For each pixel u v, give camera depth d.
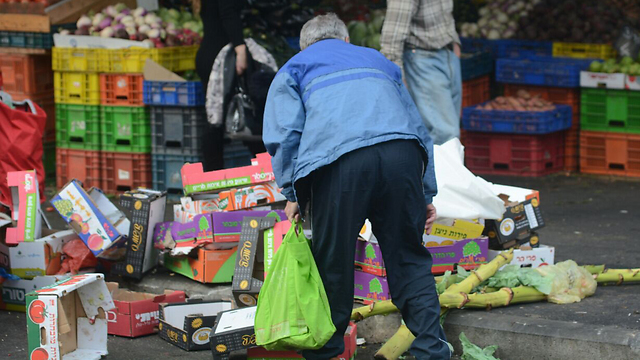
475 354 5.29
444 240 6.04
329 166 4.62
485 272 5.91
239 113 8.73
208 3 8.98
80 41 10.21
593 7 12.41
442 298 5.54
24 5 10.58
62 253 6.70
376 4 14.09
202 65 9.02
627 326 5.47
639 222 8.73
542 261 6.43
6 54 10.77
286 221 5.94
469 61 11.81
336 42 4.98
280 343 4.77
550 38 12.50
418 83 8.36
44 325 5.13
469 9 14.38
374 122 4.62
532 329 5.34
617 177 11.22
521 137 11.29
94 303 5.56
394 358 5.30
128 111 10.13
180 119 9.84
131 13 10.55
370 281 5.87
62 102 10.45
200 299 6.18
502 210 6.14
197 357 5.64
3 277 6.53
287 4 10.66
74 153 10.52
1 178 6.95
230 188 6.68
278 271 4.83
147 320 6.08
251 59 8.79
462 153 6.27
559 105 11.60
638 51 11.45
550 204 9.72
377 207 4.76
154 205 6.72
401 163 4.63
